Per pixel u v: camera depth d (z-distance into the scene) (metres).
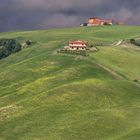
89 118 126.25
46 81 172.50
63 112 135.12
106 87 155.88
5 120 134.62
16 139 118.81
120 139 110.75
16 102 154.38
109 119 124.56
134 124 121.69
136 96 150.88
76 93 149.12
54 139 114.56
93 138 113.69
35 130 123.12
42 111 137.75
